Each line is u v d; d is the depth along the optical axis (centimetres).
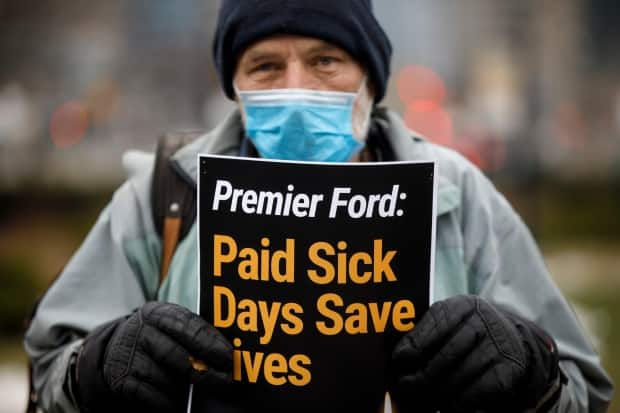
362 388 198
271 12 219
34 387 242
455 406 193
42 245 1209
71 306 234
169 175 235
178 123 2105
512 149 1589
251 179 199
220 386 194
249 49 224
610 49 2375
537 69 1855
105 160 1877
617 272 1081
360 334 198
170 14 2200
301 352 198
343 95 227
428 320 193
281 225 198
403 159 235
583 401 224
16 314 812
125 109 2069
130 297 231
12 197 1483
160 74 2156
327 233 197
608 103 2109
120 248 232
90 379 201
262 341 198
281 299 198
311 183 197
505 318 196
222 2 233
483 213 231
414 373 193
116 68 2158
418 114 1630
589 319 655
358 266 198
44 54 1986
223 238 200
